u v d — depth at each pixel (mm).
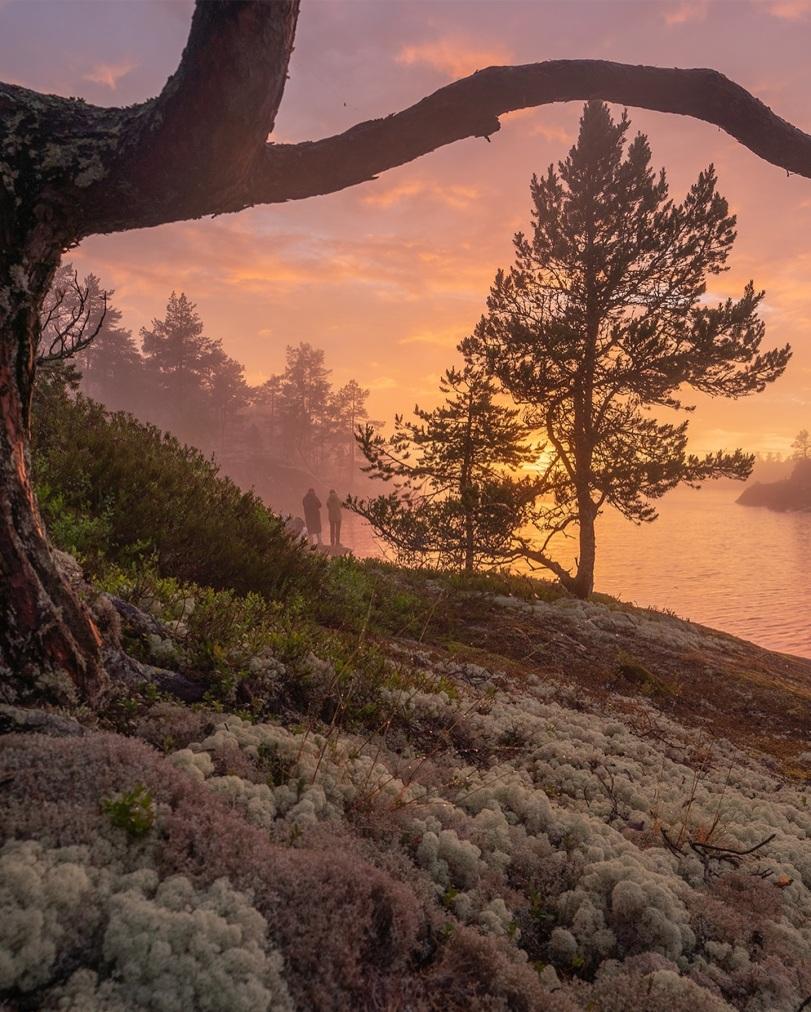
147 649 4164
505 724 5691
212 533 7914
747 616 43969
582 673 9992
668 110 2816
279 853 2393
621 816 4551
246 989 1797
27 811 2172
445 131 2670
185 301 103938
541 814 3920
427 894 2797
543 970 2738
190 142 2369
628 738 6359
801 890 3895
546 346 16828
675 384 16594
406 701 5145
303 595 8273
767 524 151125
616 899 3148
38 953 1728
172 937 1857
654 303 17594
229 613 4934
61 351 5301
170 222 2793
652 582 57875
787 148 2865
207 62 2195
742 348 16203
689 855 4031
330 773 3490
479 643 10586
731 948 3156
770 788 6262
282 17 2188
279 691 4441
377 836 3178
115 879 2033
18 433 2742
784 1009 2822
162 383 105875
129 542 7133
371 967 2189
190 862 2203
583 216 17125
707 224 16500
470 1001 2264
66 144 2473
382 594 11148
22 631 2725
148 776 2500
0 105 2498
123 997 1742
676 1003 2572
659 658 11703
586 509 17312
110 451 8406
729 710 9844
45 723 2670
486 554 17469
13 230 2547
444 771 4363
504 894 3154
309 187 2732
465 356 19000
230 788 2912
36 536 2811
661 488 16766
